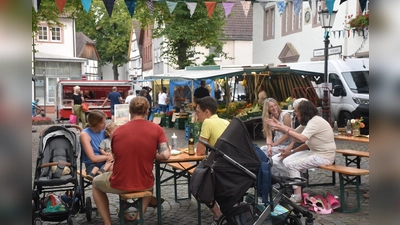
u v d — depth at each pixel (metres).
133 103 5.55
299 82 17.52
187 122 18.19
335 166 6.75
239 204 5.16
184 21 23.61
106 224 5.71
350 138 8.38
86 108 21.88
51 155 6.07
